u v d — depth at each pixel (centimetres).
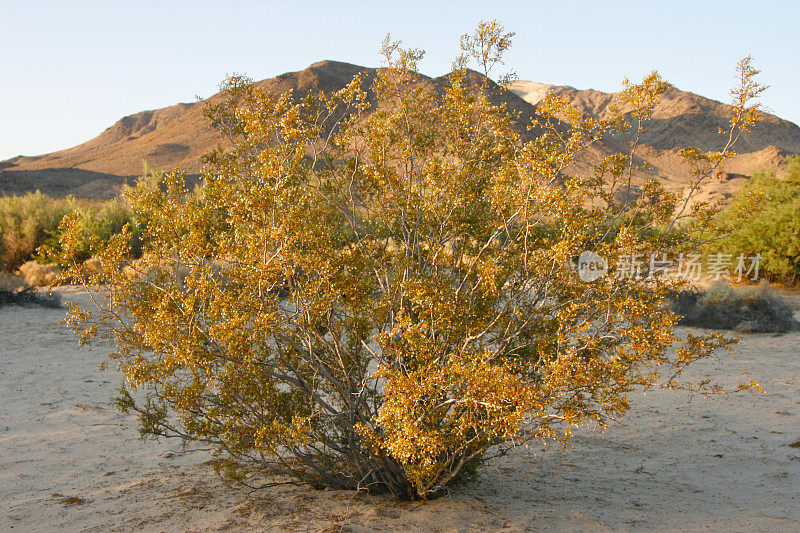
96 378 838
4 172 10719
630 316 360
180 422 633
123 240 392
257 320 333
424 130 452
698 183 428
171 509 389
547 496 467
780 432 641
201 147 14912
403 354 372
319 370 400
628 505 451
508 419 319
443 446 349
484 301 402
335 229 433
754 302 1277
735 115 408
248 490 438
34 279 1820
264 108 421
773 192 1895
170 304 352
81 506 399
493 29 437
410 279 399
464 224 427
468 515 390
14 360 928
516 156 413
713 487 500
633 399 779
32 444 558
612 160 429
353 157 437
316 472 450
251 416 414
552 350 379
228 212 385
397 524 365
